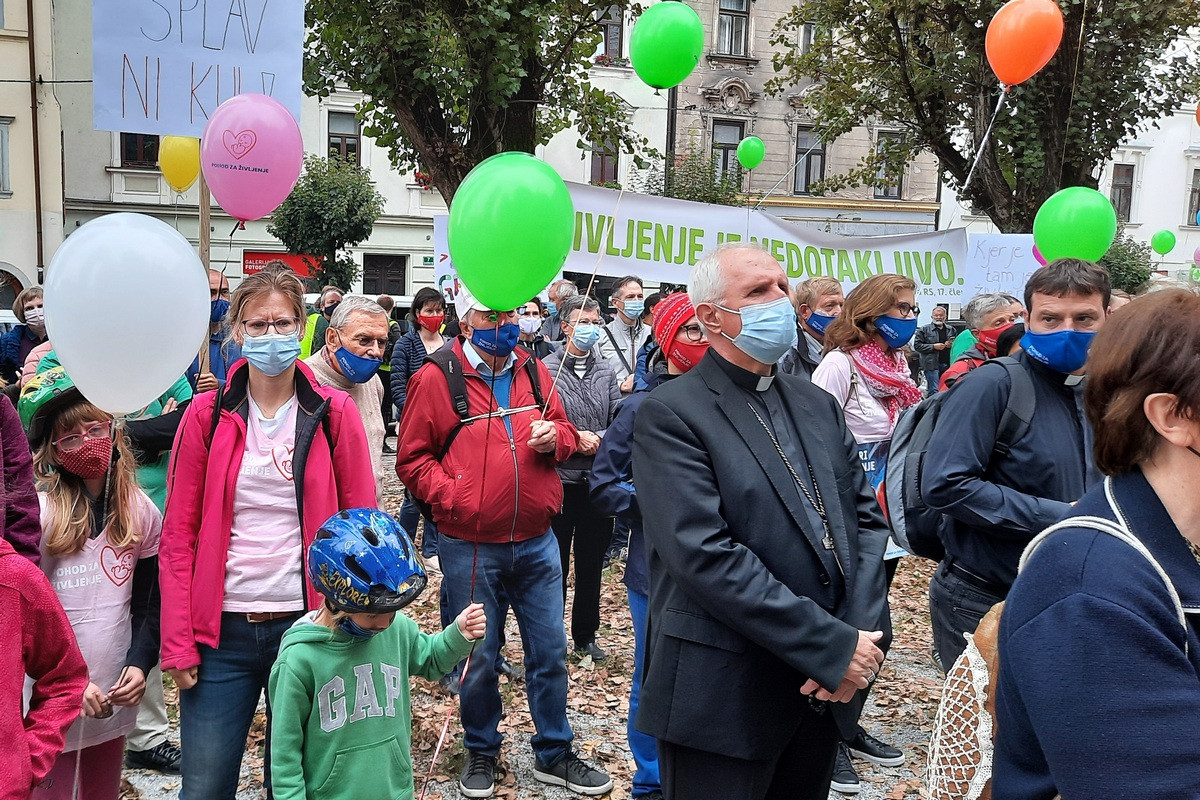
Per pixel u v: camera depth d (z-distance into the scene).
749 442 2.24
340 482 2.84
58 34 20.95
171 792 3.51
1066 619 1.17
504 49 10.05
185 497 2.65
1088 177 13.58
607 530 4.97
